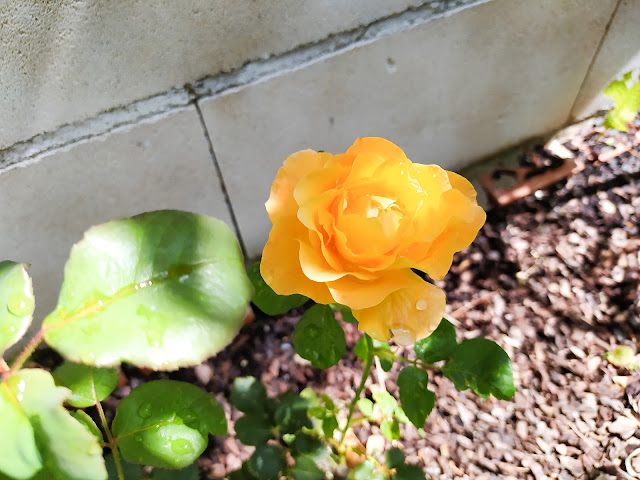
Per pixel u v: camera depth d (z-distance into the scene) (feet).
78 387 0.66
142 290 0.50
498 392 0.76
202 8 0.91
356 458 1.01
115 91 0.95
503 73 1.30
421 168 0.57
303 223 0.53
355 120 1.24
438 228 0.55
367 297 0.52
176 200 1.20
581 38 1.29
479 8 1.12
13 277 0.46
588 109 1.54
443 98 1.29
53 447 0.44
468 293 1.40
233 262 0.52
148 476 0.77
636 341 1.29
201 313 0.50
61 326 0.47
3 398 0.43
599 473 1.14
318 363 0.77
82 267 0.49
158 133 1.05
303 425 0.83
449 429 1.22
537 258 1.43
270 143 1.18
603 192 1.50
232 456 1.18
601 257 1.40
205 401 0.66
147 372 1.29
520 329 1.33
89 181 1.06
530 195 1.52
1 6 0.76
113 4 0.84
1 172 0.96
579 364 1.28
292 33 1.01
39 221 1.07
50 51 0.85
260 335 1.36
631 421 1.19
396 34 1.10
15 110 0.89
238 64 1.02
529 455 1.18
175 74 0.98
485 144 1.50
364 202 0.54
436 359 0.77
